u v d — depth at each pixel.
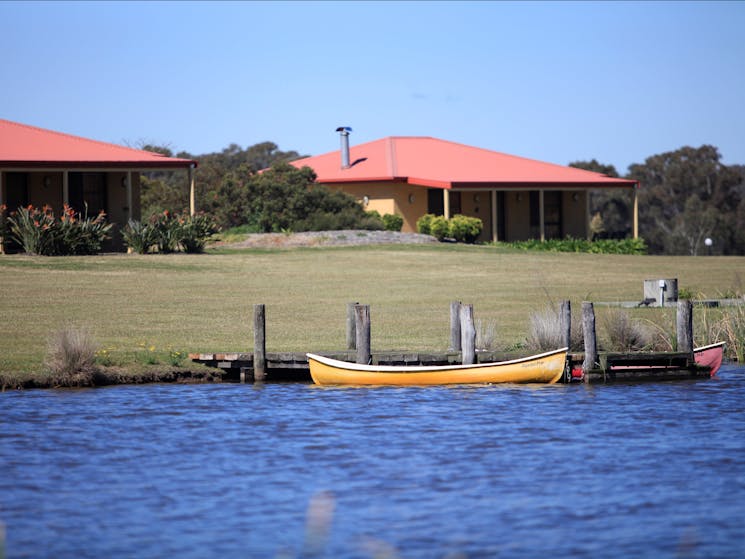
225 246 189.62
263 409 80.44
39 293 130.25
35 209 167.25
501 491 58.53
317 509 52.78
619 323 101.50
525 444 69.12
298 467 63.59
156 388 88.81
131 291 135.00
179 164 182.25
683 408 81.06
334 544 50.50
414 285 148.38
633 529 52.19
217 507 56.00
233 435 71.62
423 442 69.69
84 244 166.62
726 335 108.94
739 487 59.03
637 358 94.88
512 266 172.62
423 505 56.16
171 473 62.34
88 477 61.44
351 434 72.06
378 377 90.75
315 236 197.38
